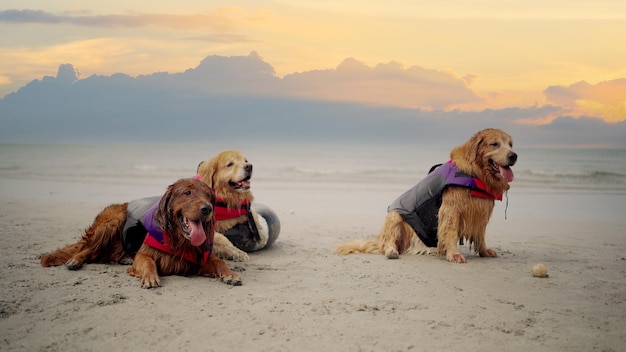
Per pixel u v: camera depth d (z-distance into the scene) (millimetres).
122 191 17297
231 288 5902
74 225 10359
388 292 5836
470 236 7867
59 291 5625
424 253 8109
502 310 5211
